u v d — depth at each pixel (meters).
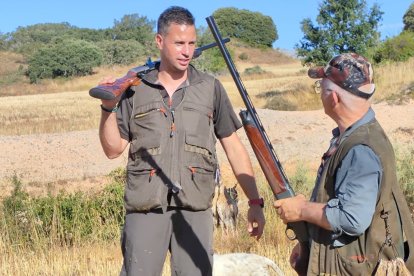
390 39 34.09
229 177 11.09
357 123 3.00
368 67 3.02
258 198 3.89
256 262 4.98
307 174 11.73
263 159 3.28
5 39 106.12
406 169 8.92
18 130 25.38
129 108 3.78
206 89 3.81
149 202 3.65
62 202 9.46
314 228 3.07
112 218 9.29
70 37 97.25
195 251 3.70
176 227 3.72
